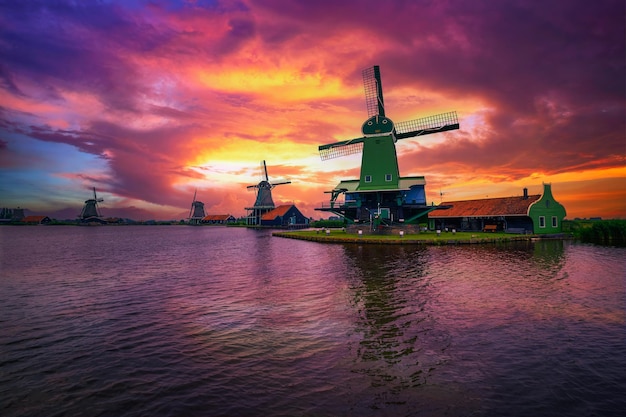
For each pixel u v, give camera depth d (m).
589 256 27.09
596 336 10.34
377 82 48.09
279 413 6.63
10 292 18.12
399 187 45.91
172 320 12.82
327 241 44.12
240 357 9.30
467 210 53.44
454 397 7.09
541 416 6.43
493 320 11.87
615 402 6.86
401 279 18.75
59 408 6.99
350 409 6.71
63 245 52.50
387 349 9.58
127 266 27.95
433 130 47.78
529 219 43.78
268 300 15.35
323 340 10.37
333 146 51.50
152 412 6.79
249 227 123.62
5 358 9.53
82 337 11.16
